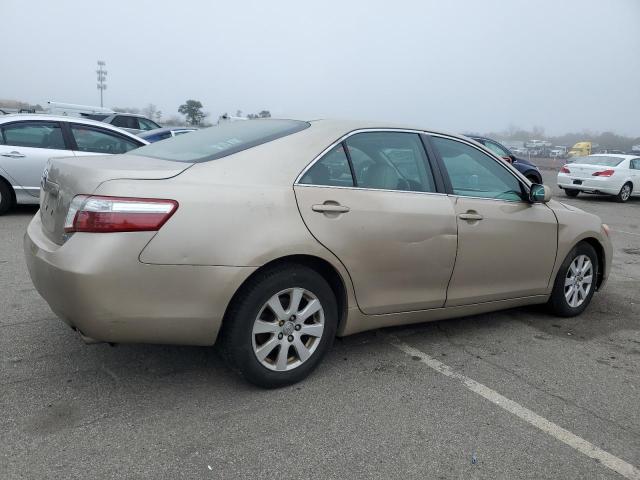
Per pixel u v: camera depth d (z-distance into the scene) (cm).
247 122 388
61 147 811
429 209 363
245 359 304
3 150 771
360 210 332
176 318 280
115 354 356
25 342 368
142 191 272
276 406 304
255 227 292
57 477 236
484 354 394
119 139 859
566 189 1697
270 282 302
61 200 293
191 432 274
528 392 338
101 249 262
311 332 326
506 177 429
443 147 396
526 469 262
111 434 269
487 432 291
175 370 339
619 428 303
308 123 355
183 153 333
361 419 296
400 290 358
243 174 304
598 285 517
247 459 256
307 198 314
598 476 260
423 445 276
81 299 263
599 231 488
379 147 361
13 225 741
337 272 326
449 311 393
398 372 355
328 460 259
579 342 430
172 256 273
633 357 405
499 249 405
